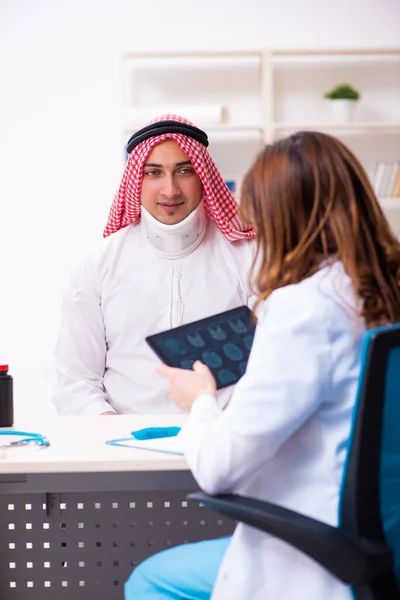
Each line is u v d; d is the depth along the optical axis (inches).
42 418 74.9
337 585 43.3
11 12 178.5
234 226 95.0
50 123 179.9
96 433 66.1
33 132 179.9
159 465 54.9
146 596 51.9
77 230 180.5
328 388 44.1
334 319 44.0
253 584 45.4
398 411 42.3
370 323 44.4
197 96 180.2
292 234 46.9
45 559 71.9
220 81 179.8
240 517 42.8
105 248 94.8
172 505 71.6
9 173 179.8
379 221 46.9
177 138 89.5
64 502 71.6
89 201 180.7
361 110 181.8
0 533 71.9
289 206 46.4
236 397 44.0
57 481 55.3
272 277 46.5
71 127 180.1
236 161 179.9
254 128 172.9
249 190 48.1
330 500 44.2
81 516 71.6
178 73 179.6
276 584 44.8
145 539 71.9
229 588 45.9
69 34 179.2
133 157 90.6
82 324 92.7
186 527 71.8
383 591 41.1
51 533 71.8
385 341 40.5
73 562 72.0
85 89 179.6
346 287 45.2
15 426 70.1
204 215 95.2
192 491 71.5
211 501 44.1
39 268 180.1
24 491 55.4
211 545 55.7
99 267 93.7
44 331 179.5
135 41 179.3
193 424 47.6
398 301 45.6
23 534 71.9
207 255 94.3
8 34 178.7
